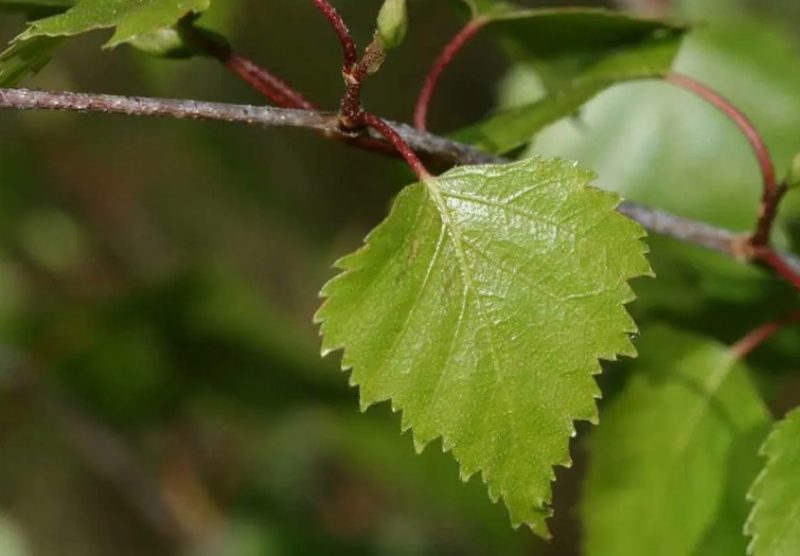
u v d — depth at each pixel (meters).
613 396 0.48
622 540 0.46
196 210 0.84
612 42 0.44
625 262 0.38
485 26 0.43
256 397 0.64
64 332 0.63
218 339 0.62
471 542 0.66
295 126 0.39
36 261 0.73
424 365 0.38
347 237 0.91
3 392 0.64
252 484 0.69
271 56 0.81
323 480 0.70
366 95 0.85
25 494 0.79
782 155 0.51
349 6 0.83
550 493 0.38
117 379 0.62
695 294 0.49
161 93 0.68
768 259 0.43
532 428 0.38
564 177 0.38
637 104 0.52
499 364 0.38
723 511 0.46
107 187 0.78
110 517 0.82
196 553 0.68
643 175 0.52
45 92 0.38
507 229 0.38
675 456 0.46
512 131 0.42
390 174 0.44
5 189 0.73
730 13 0.57
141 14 0.37
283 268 0.90
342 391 0.64
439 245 0.38
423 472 0.65
